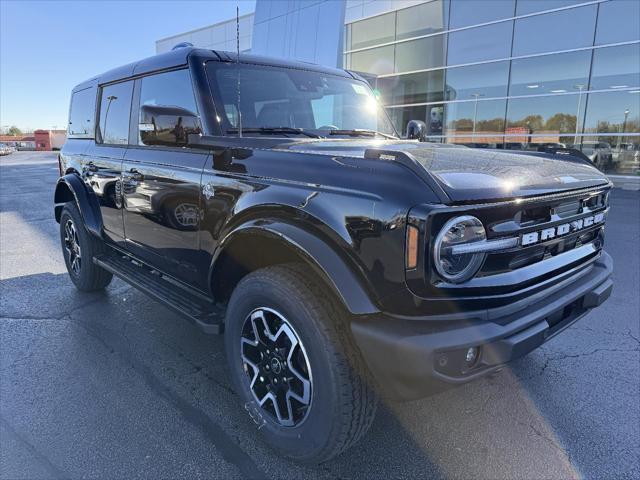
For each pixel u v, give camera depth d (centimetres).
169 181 296
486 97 1703
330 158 216
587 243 261
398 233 183
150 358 341
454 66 1758
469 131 1767
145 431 260
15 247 688
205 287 289
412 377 186
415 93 1889
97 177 396
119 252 407
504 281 199
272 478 227
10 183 1695
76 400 288
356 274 196
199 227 275
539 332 208
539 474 228
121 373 320
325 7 1984
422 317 188
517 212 201
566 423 266
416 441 252
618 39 1395
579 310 251
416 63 1861
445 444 250
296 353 222
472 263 191
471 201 187
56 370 323
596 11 1421
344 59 2083
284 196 220
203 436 256
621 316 412
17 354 346
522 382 308
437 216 179
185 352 351
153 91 336
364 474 229
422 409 280
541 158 269
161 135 295
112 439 253
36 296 467
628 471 229
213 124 283
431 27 1794
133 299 458
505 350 196
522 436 255
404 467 234
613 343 362
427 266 181
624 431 259
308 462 229
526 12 1559
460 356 189
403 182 187
